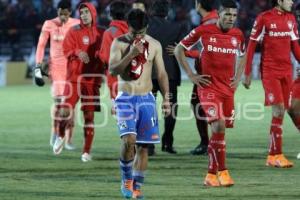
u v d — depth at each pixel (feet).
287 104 89.35
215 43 76.69
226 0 76.89
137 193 69.67
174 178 81.20
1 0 273.75
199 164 91.25
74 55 94.02
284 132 123.54
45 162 93.20
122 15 90.02
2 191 73.61
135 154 72.90
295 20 89.35
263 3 255.50
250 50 88.38
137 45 66.59
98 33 94.38
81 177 82.12
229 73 77.25
